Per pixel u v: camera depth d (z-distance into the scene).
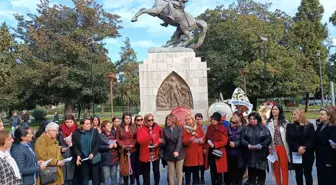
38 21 34.78
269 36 34.19
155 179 7.45
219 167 7.30
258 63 32.19
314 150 6.45
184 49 20.47
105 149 7.21
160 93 20.09
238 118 7.50
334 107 6.14
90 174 7.04
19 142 5.11
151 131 7.30
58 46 32.47
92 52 33.59
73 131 7.21
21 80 31.53
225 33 35.22
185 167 7.65
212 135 7.39
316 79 38.00
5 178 4.33
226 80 36.22
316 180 7.83
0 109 41.50
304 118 6.50
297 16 45.12
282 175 6.79
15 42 35.28
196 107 19.98
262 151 6.93
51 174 5.78
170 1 20.64
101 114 52.56
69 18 35.06
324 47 41.22
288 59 33.50
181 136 7.14
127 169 7.38
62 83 30.97
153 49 20.45
